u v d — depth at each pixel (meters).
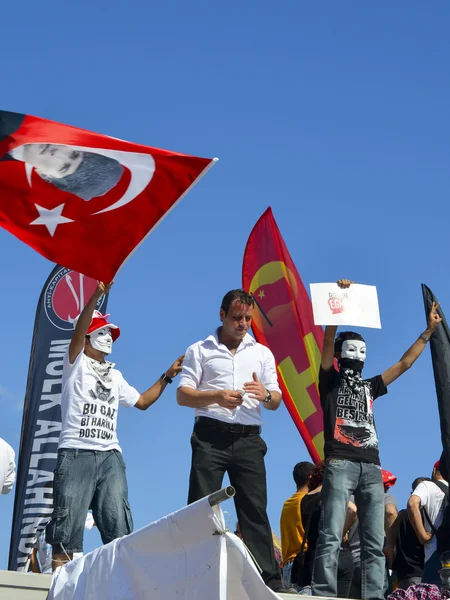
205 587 4.00
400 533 7.52
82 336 6.44
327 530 6.55
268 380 6.69
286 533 7.74
